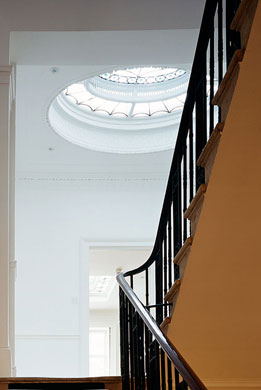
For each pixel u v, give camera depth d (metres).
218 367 5.59
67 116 9.51
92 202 10.58
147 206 10.64
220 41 4.22
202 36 4.35
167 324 5.15
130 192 10.68
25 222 10.39
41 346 9.93
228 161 3.99
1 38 5.96
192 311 5.00
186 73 8.87
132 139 10.10
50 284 10.18
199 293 4.85
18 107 8.45
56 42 6.23
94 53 6.46
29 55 6.42
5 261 5.70
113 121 9.97
